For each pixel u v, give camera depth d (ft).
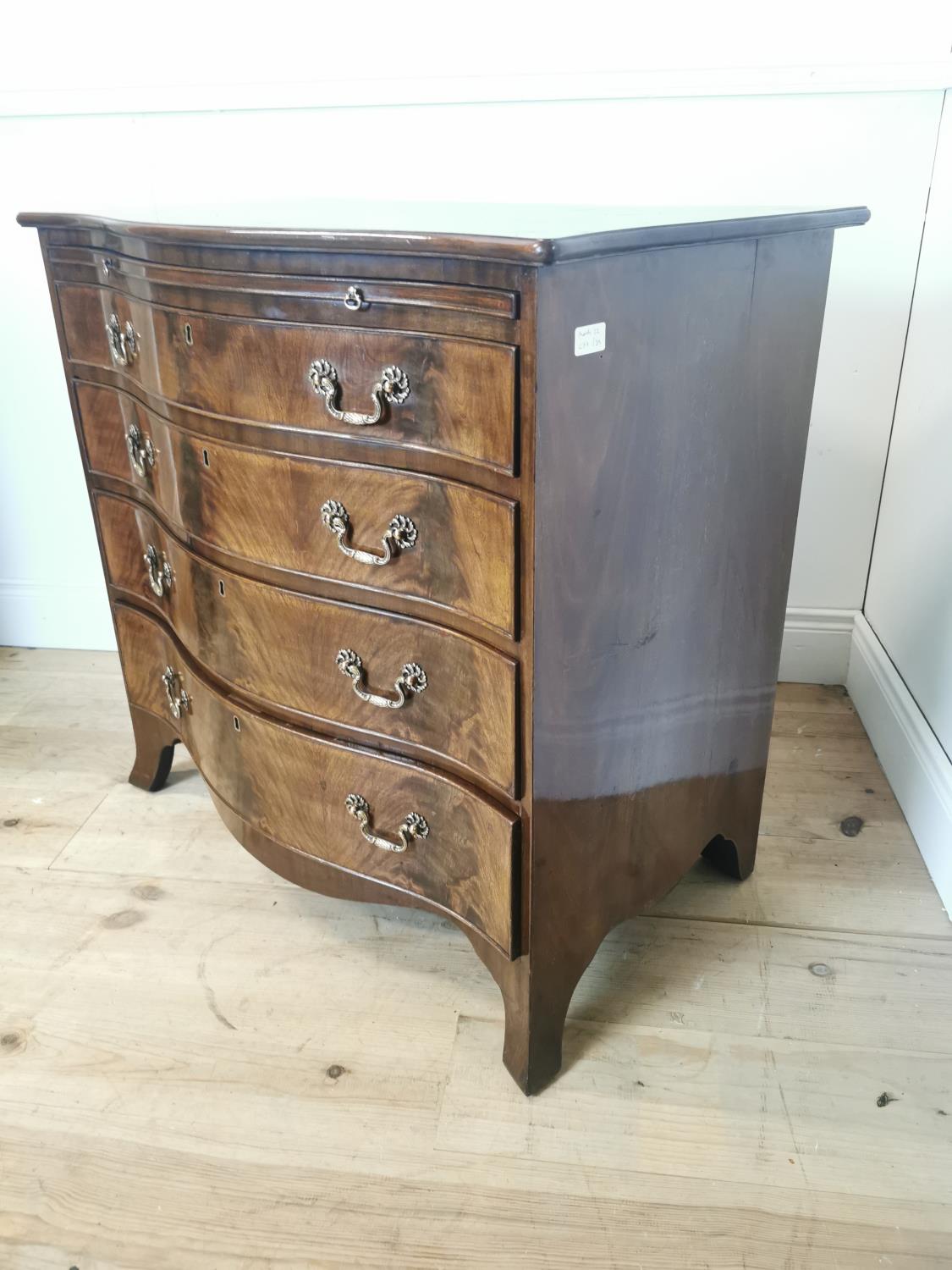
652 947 4.56
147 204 5.60
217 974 4.46
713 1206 3.43
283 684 4.00
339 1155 3.63
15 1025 4.20
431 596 3.37
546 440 2.84
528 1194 3.48
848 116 5.26
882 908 4.78
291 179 5.82
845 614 6.48
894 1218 3.39
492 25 5.28
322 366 3.22
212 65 5.60
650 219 3.50
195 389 3.68
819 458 6.08
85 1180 3.56
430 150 5.63
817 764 5.86
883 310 5.66
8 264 6.21
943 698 5.00
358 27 5.38
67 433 6.67
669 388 3.24
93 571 7.16
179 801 5.71
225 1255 3.31
